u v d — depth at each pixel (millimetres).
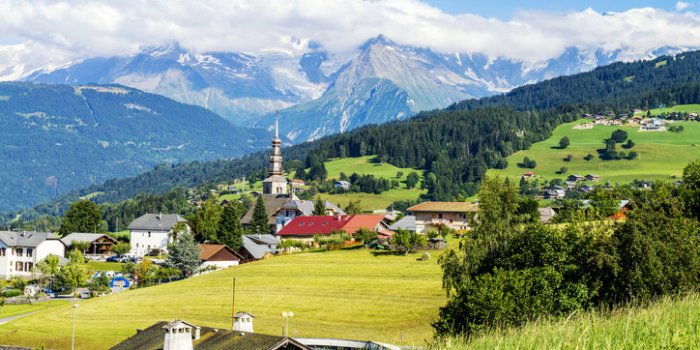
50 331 108250
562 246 75688
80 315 119188
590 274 72500
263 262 149375
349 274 130125
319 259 146375
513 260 79562
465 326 68000
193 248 175875
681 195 105062
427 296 110875
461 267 92438
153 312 116375
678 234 74500
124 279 166000
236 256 189125
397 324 98875
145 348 76375
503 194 98875
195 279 140500
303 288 122188
